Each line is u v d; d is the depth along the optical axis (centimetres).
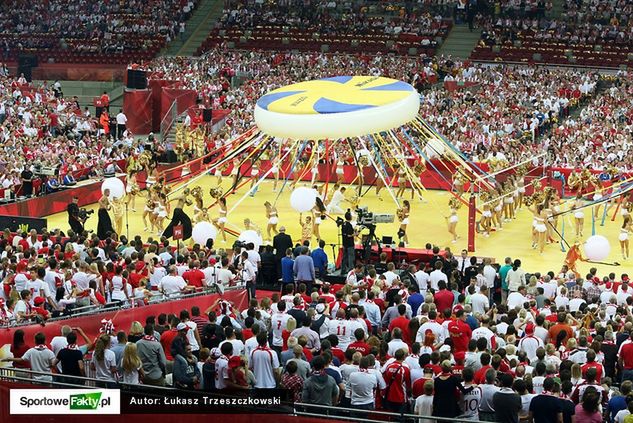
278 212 4294
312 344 2053
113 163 4638
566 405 1670
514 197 4209
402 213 3678
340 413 1802
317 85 4256
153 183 4000
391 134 4031
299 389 1817
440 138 4184
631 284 2783
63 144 4728
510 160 4678
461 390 1745
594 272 2800
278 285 3125
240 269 2861
